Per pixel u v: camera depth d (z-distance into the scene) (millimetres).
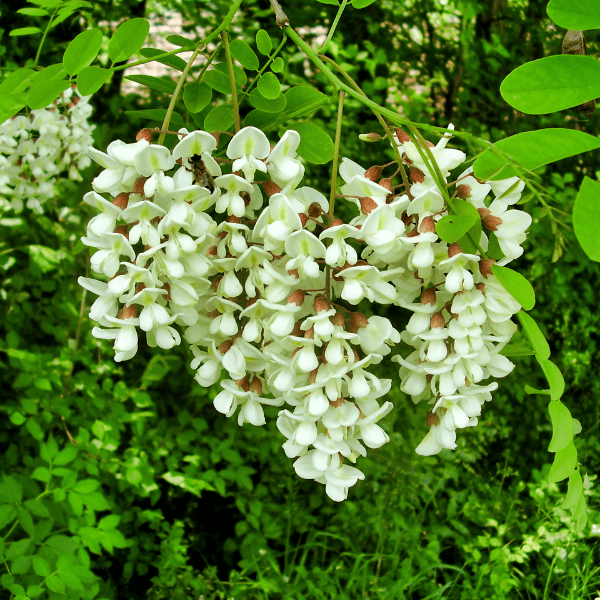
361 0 457
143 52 518
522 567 1270
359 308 1224
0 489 695
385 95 1532
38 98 421
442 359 413
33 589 662
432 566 1027
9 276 1086
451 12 1580
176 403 1292
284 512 1175
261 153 406
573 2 323
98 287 431
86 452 947
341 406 410
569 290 1575
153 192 388
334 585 1095
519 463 1477
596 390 1562
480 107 1673
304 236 389
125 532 1115
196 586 1038
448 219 375
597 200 315
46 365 973
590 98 326
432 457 1222
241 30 1280
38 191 904
